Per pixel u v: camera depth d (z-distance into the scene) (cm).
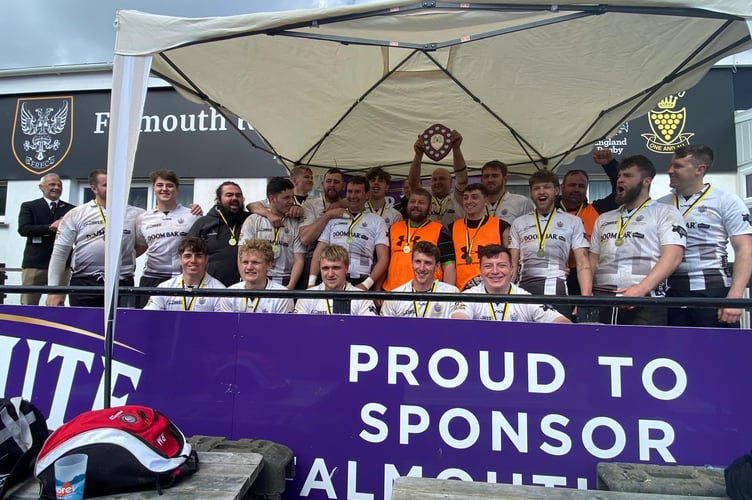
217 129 683
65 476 163
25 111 724
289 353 224
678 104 599
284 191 375
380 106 444
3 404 187
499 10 206
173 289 232
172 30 218
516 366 209
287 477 212
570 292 398
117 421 175
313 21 216
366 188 388
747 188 576
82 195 714
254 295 225
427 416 212
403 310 275
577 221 324
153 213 387
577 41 321
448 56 369
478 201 354
